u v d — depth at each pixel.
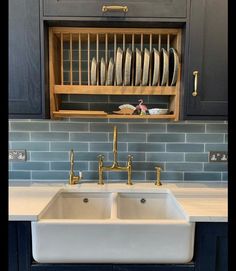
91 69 1.36
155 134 1.60
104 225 1.03
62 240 1.03
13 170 1.61
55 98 1.40
